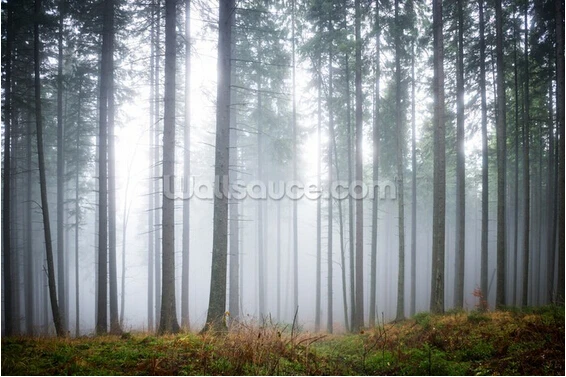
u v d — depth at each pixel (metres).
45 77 14.29
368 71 14.13
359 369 6.20
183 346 6.89
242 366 5.74
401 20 12.65
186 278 16.00
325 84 16.64
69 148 18.77
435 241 12.72
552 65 15.24
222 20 9.75
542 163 21.89
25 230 20.61
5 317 12.61
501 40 13.05
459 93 14.81
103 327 11.81
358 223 13.23
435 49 11.98
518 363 5.71
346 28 14.04
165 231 9.84
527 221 14.34
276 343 6.48
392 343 7.48
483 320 8.91
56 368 5.60
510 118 18.00
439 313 11.05
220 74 9.62
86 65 15.03
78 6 12.24
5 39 11.95
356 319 12.95
